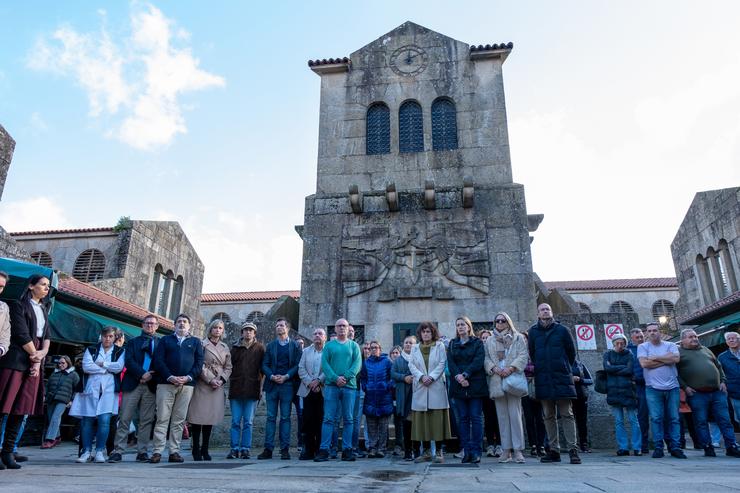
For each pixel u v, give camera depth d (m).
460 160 14.48
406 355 8.22
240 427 7.48
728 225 20.97
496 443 8.19
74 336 11.94
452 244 13.31
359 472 4.60
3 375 4.98
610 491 3.11
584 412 8.72
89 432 6.68
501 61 15.48
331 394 7.02
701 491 3.04
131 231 20.12
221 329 7.34
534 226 13.79
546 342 6.43
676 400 7.27
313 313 13.18
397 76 15.68
